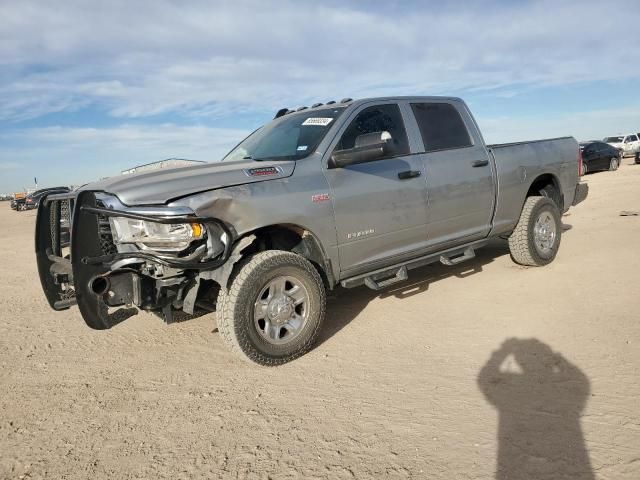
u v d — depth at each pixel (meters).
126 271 3.62
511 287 5.51
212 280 4.11
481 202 5.51
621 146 35.75
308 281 4.05
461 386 3.36
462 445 2.69
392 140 4.88
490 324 4.45
